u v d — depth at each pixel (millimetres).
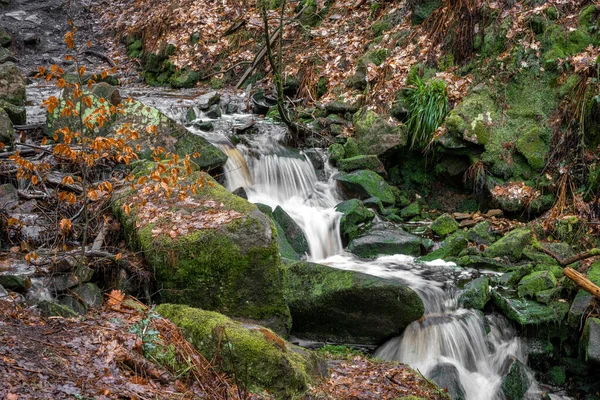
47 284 6098
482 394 6930
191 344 5176
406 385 5988
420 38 11195
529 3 10555
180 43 13875
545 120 9938
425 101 10336
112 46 15219
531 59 10266
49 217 7246
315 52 12250
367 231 9211
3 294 5582
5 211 7141
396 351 6965
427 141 10273
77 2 16484
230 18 14227
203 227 6414
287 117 10250
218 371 5043
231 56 13484
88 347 4688
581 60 9828
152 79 14016
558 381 7547
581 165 9539
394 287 6859
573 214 9305
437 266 8461
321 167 10320
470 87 10469
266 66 12938
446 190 10375
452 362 7012
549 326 7602
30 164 6340
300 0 13641
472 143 9938
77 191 7652
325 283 7039
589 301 7590
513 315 7543
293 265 7289
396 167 10578
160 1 15266
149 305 6094
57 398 4020
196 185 6605
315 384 5441
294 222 8805
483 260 8484
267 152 10008
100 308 5516
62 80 5629
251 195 9523
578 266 8375
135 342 4891
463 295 7680
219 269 6266
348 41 12148
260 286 6359
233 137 9867
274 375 5035
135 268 6379
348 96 11227
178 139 8898
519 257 8633
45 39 15141
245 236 6340
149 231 6516
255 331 5266
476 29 10734
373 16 12406
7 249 6871
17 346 4453
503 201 9648
